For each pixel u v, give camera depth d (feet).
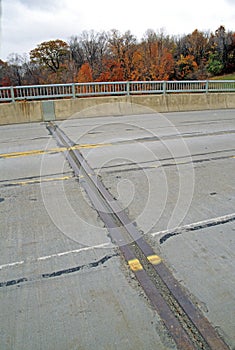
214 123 31.71
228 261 8.39
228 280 7.63
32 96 35.68
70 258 8.64
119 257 8.66
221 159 18.13
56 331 6.22
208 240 9.44
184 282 7.57
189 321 6.41
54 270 8.12
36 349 5.82
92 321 6.45
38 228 10.31
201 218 10.85
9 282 7.68
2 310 6.77
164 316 6.55
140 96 40.50
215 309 6.71
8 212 11.51
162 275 7.84
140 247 9.13
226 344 5.86
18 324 6.40
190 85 43.16
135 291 7.29
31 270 8.14
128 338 6.04
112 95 39.86
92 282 7.63
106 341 5.98
